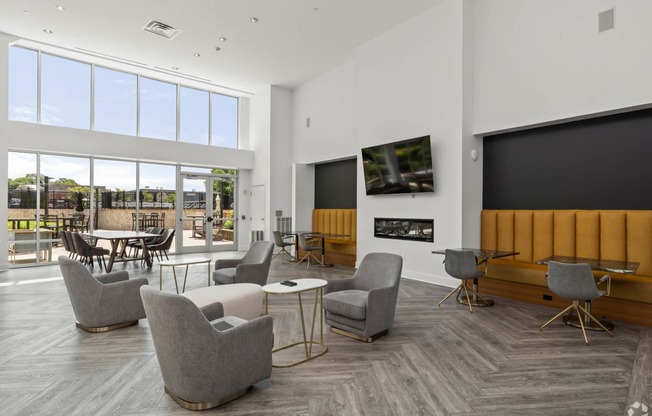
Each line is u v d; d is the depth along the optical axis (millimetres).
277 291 3320
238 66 9281
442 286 6297
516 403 2604
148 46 8094
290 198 11094
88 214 9047
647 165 4730
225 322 3035
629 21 4602
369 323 3676
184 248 10695
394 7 6516
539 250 5488
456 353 3480
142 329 4059
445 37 6348
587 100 4949
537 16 5445
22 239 8125
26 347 3553
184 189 10734
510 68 5750
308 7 6504
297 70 9570
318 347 3627
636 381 2924
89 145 8797
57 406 2527
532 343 3734
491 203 6375
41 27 7223
